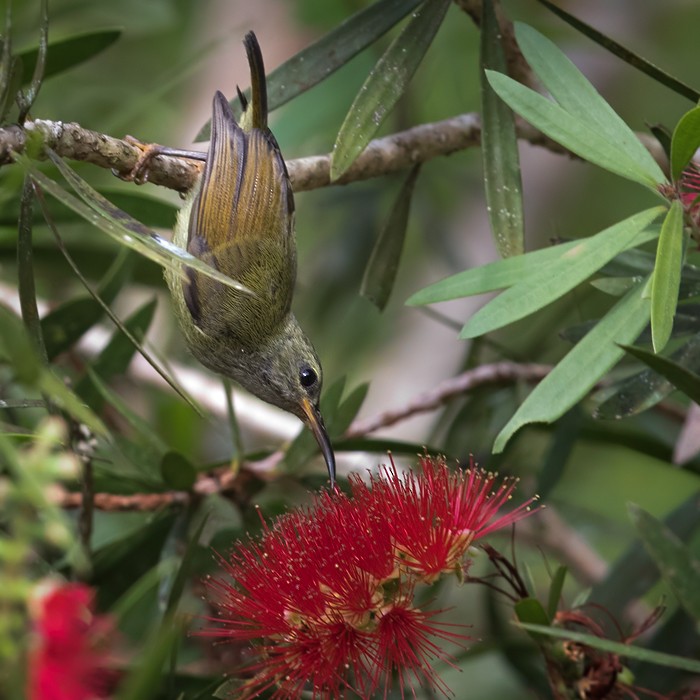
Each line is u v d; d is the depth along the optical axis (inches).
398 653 205.0
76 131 223.6
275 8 438.0
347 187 394.6
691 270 235.0
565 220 465.1
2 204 270.1
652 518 219.0
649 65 228.1
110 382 295.0
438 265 439.2
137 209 289.9
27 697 139.4
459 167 414.9
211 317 287.4
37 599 144.8
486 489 228.4
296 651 205.8
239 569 213.9
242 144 272.4
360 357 425.1
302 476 272.1
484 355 367.9
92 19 390.3
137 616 254.7
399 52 239.8
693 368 229.3
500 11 261.0
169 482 256.8
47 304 333.1
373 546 204.4
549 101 208.7
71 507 261.1
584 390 190.7
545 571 345.7
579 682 221.8
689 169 233.6
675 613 263.0
